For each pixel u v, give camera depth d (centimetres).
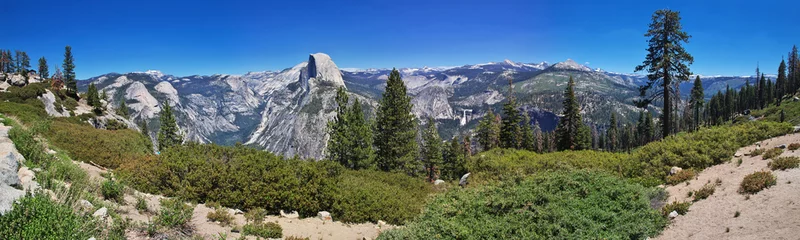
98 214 840
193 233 991
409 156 4319
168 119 6756
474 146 9188
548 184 1448
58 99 6288
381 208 1700
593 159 2222
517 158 2700
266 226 1204
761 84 11906
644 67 3319
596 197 1281
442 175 5231
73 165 1184
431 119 5869
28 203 690
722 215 987
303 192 1527
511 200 1329
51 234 659
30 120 2311
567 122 5938
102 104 7969
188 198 1370
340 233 1362
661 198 1257
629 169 1772
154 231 904
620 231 1021
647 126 11281
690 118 10438
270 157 1802
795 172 1098
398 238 1220
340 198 1623
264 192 1454
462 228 1206
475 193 1616
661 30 3112
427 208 1598
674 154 1666
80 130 2100
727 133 1794
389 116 4212
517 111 6225
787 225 830
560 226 1091
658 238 991
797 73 11081
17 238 630
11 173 788
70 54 10450
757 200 1001
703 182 1299
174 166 1439
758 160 1355
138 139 2548
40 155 1145
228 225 1165
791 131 1652
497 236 1114
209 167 1483
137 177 1407
